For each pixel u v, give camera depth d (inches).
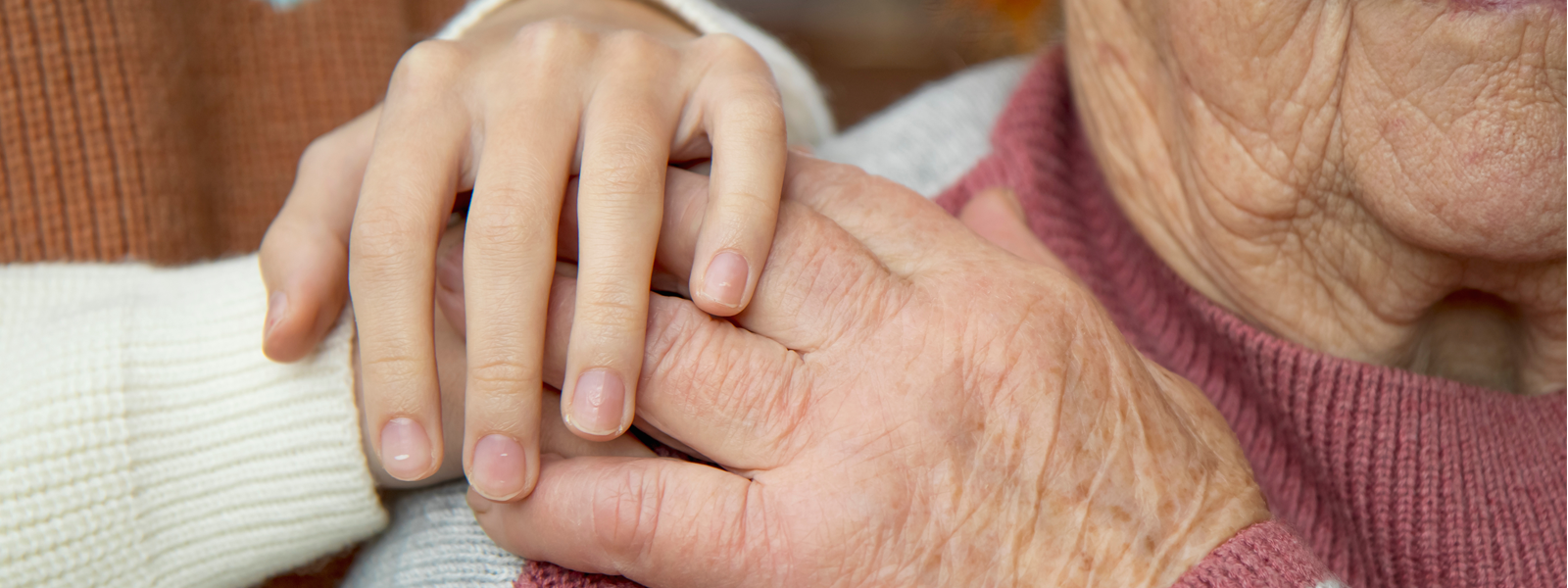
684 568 15.2
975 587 15.3
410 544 17.3
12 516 16.2
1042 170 19.5
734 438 15.3
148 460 16.8
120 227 21.6
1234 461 16.3
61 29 21.1
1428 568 17.1
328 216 17.2
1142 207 18.9
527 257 15.2
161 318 17.4
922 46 57.2
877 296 15.6
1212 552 15.3
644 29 19.2
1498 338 18.0
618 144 15.4
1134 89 18.3
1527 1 15.2
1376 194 16.5
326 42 26.5
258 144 26.1
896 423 15.2
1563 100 15.5
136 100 21.7
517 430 15.2
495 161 15.4
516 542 15.7
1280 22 16.3
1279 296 17.9
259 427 17.0
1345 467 17.4
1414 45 15.8
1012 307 15.7
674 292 16.4
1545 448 17.1
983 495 15.3
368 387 15.5
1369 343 17.8
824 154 21.2
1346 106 16.4
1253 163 17.1
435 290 16.5
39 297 17.9
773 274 15.5
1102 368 15.8
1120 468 15.5
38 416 16.4
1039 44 22.4
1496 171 15.8
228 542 17.1
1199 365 18.8
